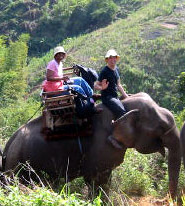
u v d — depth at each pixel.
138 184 8.54
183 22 36.78
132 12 49.78
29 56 48.03
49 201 5.18
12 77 23.95
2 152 8.44
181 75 11.83
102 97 7.79
